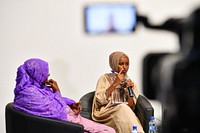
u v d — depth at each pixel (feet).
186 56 3.53
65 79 17.94
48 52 17.71
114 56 16.58
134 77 16.97
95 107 16.74
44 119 12.96
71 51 17.66
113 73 17.20
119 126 15.76
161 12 10.49
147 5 10.69
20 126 13.47
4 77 17.81
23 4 17.31
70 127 12.77
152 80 3.67
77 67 17.80
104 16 7.61
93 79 17.99
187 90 3.49
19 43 17.60
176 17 3.78
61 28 17.47
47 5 17.31
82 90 18.10
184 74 3.50
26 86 13.85
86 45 17.53
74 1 17.12
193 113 3.45
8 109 14.05
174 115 3.56
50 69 17.78
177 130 3.54
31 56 17.71
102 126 14.88
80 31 17.39
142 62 3.76
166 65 3.62
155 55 3.71
